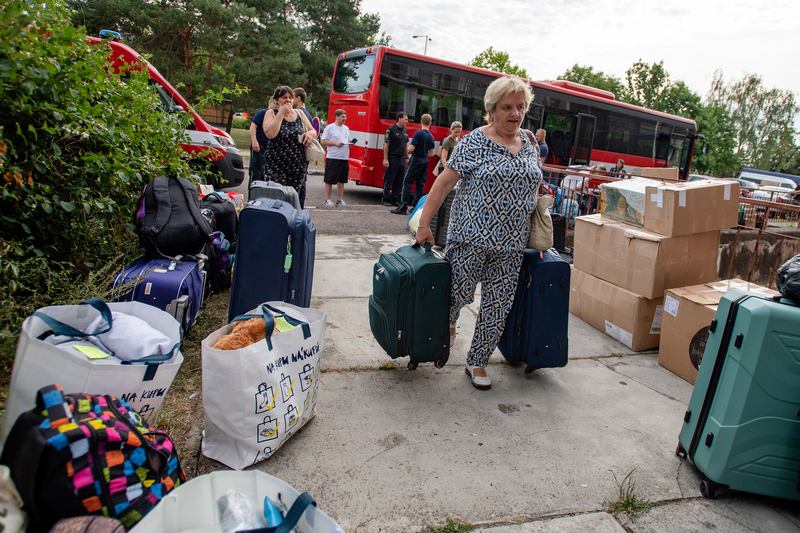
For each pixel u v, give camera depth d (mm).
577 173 6387
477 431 2469
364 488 1999
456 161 2607
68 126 2711
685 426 2326
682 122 14477
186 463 2027
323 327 2311
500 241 2631
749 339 2004
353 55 10656
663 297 3582
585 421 2648
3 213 2496
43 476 1233
